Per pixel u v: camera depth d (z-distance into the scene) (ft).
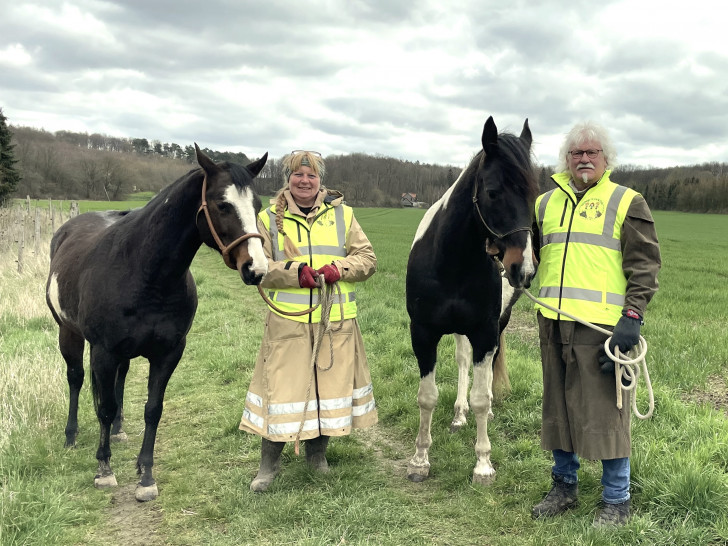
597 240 8.98
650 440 11.55
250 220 9.64
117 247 10.80
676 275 44.60
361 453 12.51
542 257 9.71
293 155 10.80
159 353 11.11
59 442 13.00
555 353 9.29
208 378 18.21
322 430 10.39
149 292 10.50
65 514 9.73
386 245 74.13
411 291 11.27
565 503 9.64
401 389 16.08
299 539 8.94
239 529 9.36
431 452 12.43
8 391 14.99
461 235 10.16
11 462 11.55
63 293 12.34
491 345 11.01
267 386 10.43
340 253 11.09
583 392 8.78
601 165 9.05
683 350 19.19
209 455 12.46
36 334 22.15
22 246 39.06
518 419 13.44
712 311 27.71
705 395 15.08
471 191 9.94
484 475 10.80
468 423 13.65
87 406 15.16
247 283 9.55
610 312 8.82
